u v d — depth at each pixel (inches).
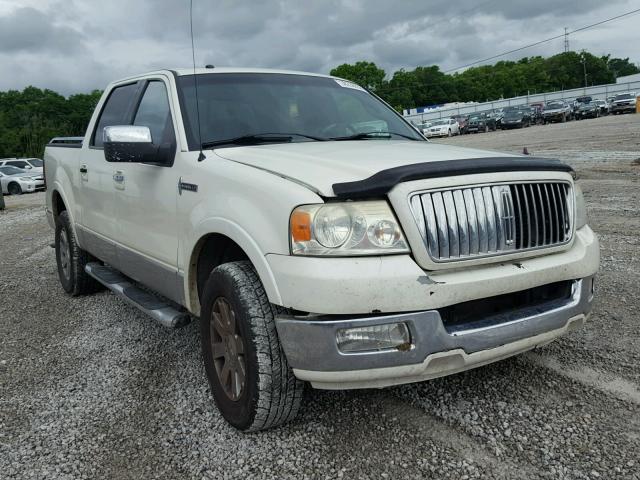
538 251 113.0
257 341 107.1
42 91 4507.9
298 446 112.9
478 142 1081.4
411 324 98.3
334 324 97.6
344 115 165.9
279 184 107.7
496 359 108.2
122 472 108.5
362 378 99.6
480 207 105.8
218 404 123.1
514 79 4896.7
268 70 172.6
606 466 100.7
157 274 150.6
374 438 114.0
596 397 124.4
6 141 3213.6
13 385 149.1
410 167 101.7
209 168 127.1
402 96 4013.3
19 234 426.3
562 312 114.0
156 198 146.0
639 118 1382.9
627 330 159.8
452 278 101.4
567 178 120.4
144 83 173.8
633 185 408.2
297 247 100.3
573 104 1910.7
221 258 135.0
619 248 248.5
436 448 109.4
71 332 188.2
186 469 108.2
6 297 236.7
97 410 133.0
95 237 193.6
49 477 107.9
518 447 108.0
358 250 98.3
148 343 173.9
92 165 190.4
